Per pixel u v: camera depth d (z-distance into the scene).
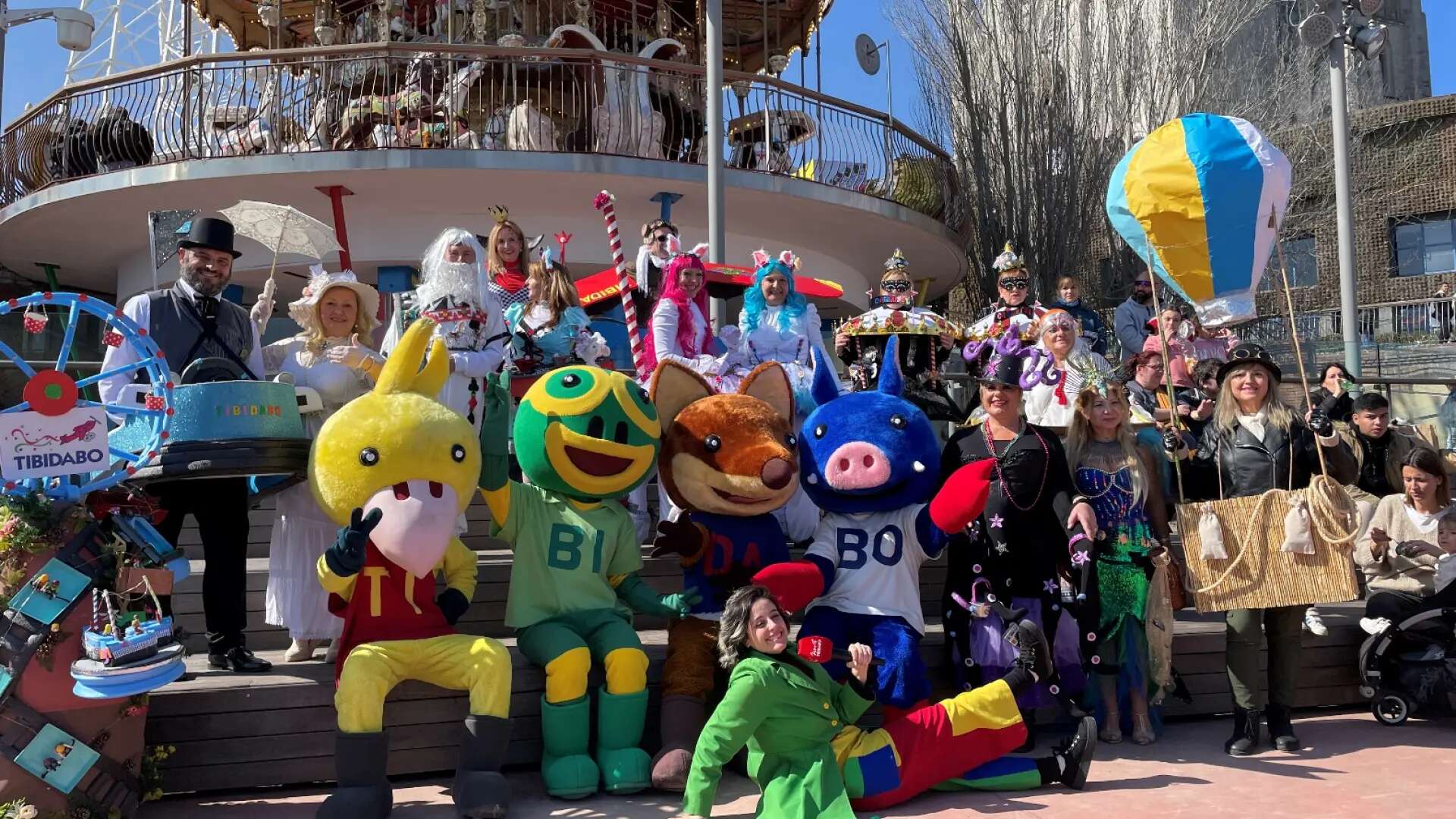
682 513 4.93
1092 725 4.30
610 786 4.24
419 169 11.77
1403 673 5.40
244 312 4.96
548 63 12.53
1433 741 5.10
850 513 4.80
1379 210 23.50
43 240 14.20
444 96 12.28
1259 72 21.05
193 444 4.13
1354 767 4.61
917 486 4.75
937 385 7.61
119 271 15.45
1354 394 9.16
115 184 12.22
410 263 13.42
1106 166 18.48
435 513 4.15
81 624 3.70
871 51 14.38
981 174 18.61
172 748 4.05
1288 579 4.84
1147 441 5.39
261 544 6.23
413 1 15.02
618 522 4.80
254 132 12.34
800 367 6.43
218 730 4.25
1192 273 5.57
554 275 6.74
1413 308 21.69
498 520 4.60
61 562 3.70
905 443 4.72
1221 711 5.66
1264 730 5.28
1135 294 9.09
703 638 4.66
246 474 4.21
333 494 4.16
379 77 12.64
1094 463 5.08
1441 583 5.43
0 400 8.10
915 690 4.50
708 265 8.61
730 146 13.13
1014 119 18.77
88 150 12.74
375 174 11.91
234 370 4.54
